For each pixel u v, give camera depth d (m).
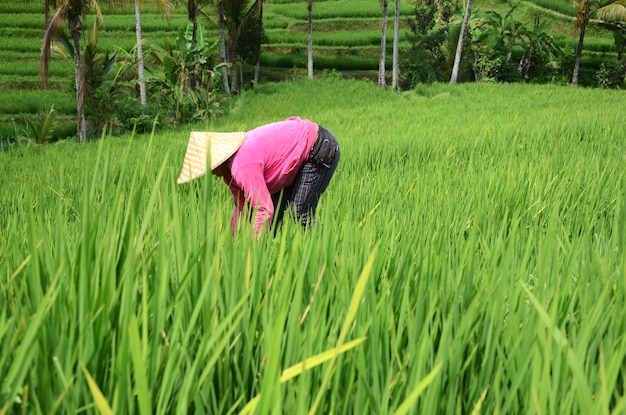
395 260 2.23
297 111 27.64
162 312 1.30
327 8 52.50
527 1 50.44
